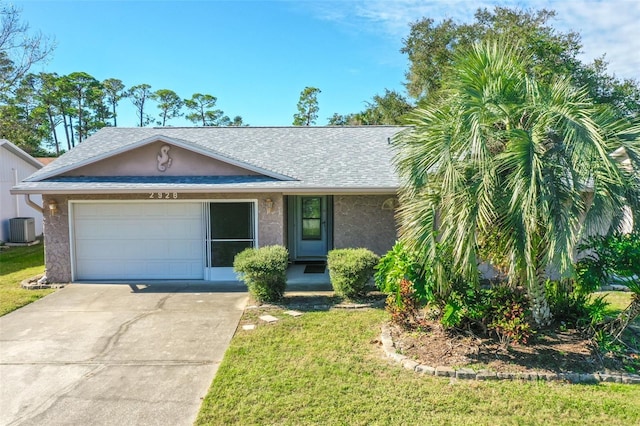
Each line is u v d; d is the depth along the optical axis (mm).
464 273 5820
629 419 4516
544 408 4727
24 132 35688
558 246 5195
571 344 6242
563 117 5551
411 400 4898
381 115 34906
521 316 6113
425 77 30578
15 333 7375
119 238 11281
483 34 27859
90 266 11297
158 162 11164
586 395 5027
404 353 6121
